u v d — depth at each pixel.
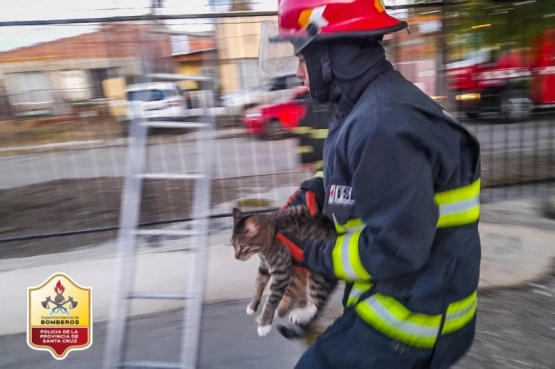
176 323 3.00
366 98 1.32
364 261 1.29
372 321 1.42
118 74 4.24
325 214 1.48
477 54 3.50
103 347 2.83
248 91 4.17
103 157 5.07
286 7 1.44
